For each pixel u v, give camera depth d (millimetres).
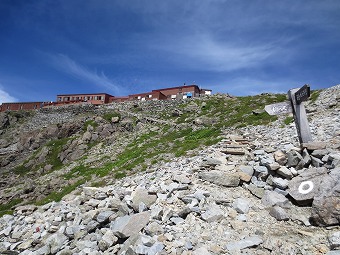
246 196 9633
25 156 52531
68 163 41469
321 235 6703
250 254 6305
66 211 11219
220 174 10805
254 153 13023
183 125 39781
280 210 7949
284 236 6910
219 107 47969
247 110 38344
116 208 10055
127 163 27078
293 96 11867
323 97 30297
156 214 8555
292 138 15984
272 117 28562
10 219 13188
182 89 77438
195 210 8508
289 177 9797
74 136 50719
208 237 7207
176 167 16188
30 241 9727
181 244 6938
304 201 8344
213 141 23391
